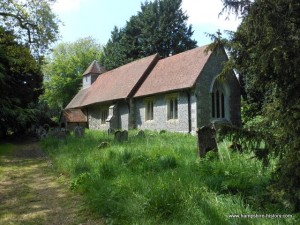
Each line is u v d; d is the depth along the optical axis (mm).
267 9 4191
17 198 7168
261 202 5039
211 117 20750
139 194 5684
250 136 4805
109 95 28500
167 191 5465
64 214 5969
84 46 62094
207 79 20750
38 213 6109
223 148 8969
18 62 21422
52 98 53375
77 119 33188
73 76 54562
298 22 4273
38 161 12422
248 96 20312
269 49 4223
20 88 24531
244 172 6527
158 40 38000
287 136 4367
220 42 4996
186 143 12438
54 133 20109
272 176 4852
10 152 15586
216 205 5082
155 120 23438
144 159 8414
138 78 26031
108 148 11609
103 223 5395
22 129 24562
